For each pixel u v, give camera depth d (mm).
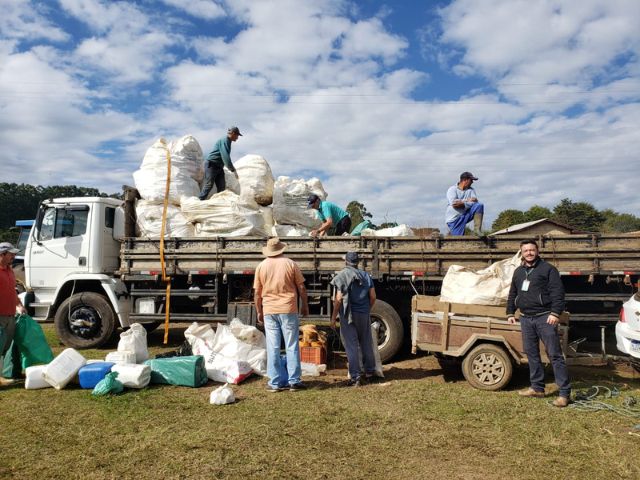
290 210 8477
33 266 8766
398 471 3611
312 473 3564
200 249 7883
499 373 5816
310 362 6883
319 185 9633
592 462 3777
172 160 8719
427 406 5152
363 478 3494
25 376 6461
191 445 4047
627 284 6906
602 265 6895
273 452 3920
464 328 6035
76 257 8641
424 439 4223
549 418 4785
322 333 7434
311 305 7680
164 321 8188
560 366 5227
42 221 8852
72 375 5848
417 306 6367
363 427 4504
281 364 5879
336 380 6348
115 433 4348
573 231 9352
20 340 6426
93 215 8688
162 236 8000
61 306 8461
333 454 3898
